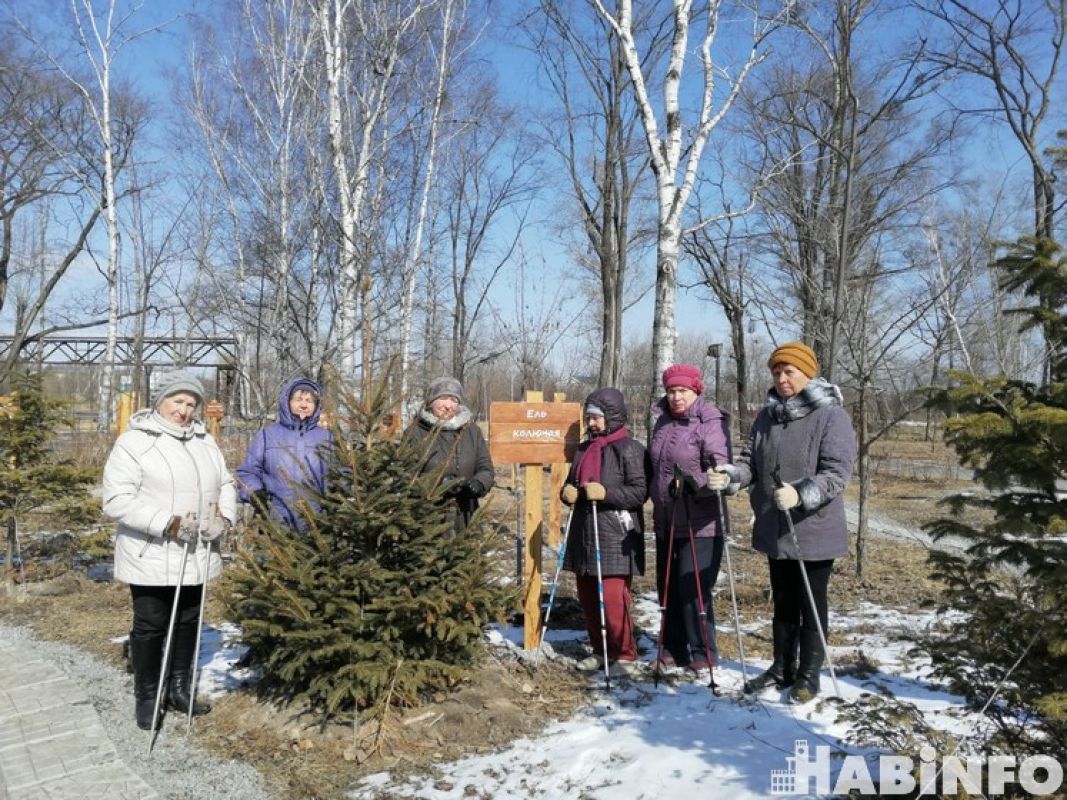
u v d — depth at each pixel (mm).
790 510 4312
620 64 16844
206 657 5441
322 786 3688
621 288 18531
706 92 6805
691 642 4910
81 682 5102
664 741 3945
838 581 7750
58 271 23172
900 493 17125
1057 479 2820
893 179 9586
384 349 9070
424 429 5141
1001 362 7504
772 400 4539
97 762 3914
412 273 10539
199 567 4367
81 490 7828
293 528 4461
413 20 11898
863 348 7680
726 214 7156
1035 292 3008
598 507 5016
